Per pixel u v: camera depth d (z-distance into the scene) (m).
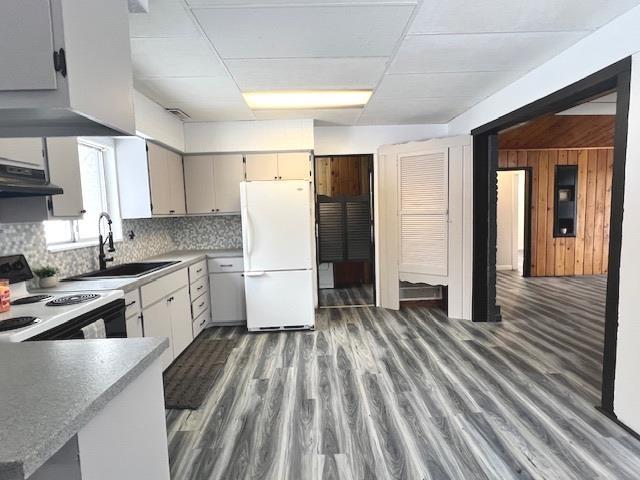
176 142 3.81
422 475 1.68
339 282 6.01
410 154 4.10
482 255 3.81
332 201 5.40
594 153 6.11
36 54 0.87
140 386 1.01
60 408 0.72
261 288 3.71
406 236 4.22
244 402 2.35
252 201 3.64
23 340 1.37
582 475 1.66
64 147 2.13
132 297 2.35
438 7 1.84
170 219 4.41
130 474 0.96
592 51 2.13
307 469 1.74
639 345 1.84
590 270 6.31
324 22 1.97
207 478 1.69
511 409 2.19
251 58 2.41
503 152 6.03
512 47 2.32
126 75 1.15
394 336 3.48
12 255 2.07
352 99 3.44
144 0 1.63
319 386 2.53
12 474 0.57
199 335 3.66
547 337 3.39
